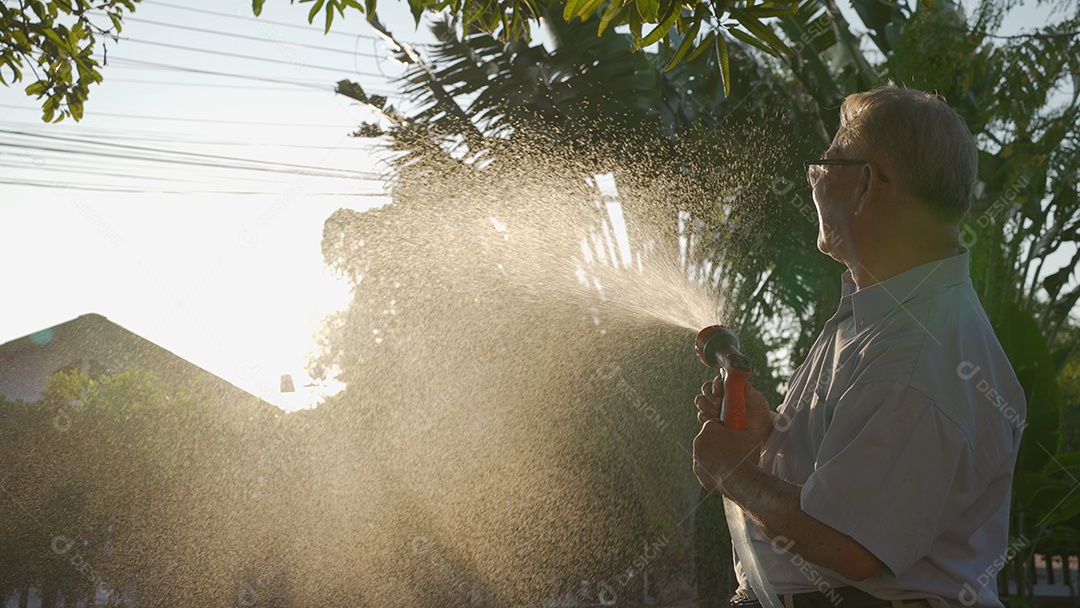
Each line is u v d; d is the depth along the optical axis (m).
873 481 1.32
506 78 6.21
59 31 3.85
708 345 1.73
